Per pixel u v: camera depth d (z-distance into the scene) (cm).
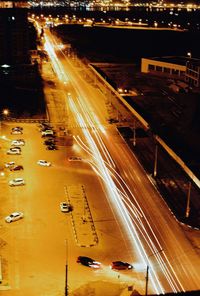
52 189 7438
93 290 4984
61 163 8531
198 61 14412
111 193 7356
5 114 11575
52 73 16575
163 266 5531
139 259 5647
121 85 14388
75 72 16875
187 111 10406
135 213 6744
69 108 12194
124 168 8356
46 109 12088
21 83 14988
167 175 8056
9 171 8094
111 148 9350
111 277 5281
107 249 5834
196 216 6656
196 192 7431
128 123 10962
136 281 5225
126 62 19625
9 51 16150
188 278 5319
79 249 5809
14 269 5359
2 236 6034
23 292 4950
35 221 6438
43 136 9944
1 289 4978
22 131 10312
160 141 8388
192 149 8000
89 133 10262
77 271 5369
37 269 5378
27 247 5809
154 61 16162
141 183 7744
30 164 8450
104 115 11619
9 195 7188
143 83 14812
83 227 6300
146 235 6184
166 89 13925
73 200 7069
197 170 6812
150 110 11419
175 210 6819
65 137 9969
